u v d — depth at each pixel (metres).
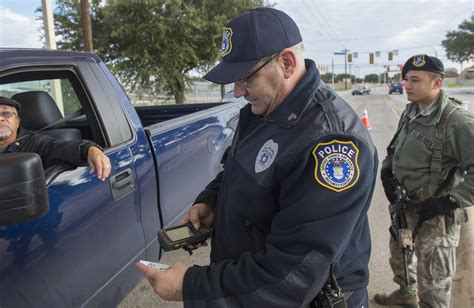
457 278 1.97
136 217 2.12
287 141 1.03
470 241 1.95
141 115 4.35
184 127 2.77
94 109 2.05
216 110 3.47
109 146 2.04
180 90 14.34
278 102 1.10
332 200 0.95
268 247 1.00
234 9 13.89
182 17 12.62
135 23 12.48
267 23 1.03
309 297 0.97
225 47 1.07
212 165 3.20
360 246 1.14
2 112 1.82
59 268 1.59
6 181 1.09
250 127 1.21
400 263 2.44
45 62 1.82
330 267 0.98
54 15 12.36
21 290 1.43
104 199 1.86
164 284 1.08
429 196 1.94
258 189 1.06
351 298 1.14
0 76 1.59
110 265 1.89
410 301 2.48
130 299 2.75
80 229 1.71
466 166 1.77
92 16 12.73
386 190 2.20
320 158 0.97
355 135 1.00
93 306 1.78
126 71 12.94
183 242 1.31
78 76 2.01
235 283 1.00
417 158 1.97
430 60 1.86
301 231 0.95
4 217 1.11
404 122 2.15
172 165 2.53
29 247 1.46
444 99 1.89
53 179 1.63
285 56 1.04
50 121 2.38
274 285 0.96
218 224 1.29
